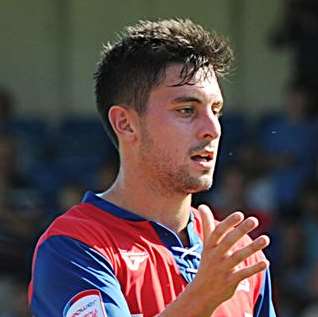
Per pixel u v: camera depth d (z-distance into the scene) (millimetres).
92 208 9508
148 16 31125
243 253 8117
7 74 30875
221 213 23469
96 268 8945
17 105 30656
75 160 28438
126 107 9375
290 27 28219
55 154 28594
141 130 9297
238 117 29969
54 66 30969
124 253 9180
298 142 25234
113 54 9492
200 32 9344
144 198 9461
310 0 27750
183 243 9555
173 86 9133
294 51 28219
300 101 25766
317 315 21453
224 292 8156
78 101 30875
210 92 9148
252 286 9625
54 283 8930
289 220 23547
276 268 22703
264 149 25719
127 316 8773
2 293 20766
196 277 8195
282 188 24531
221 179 25469
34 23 30969
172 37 9242
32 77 30859
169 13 31188
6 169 25578
